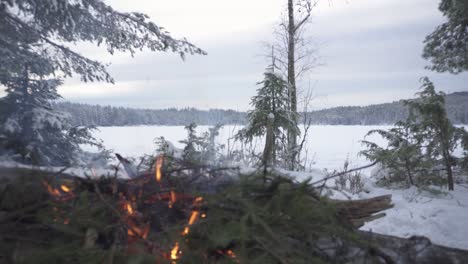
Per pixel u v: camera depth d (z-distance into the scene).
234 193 1.50
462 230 4.44
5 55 8.95
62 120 9.59
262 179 1.67
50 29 9.79
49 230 1.35
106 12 10.38
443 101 7.95
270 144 1.86
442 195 7.04
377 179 8.81
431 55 12.59
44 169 1.85
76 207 1.38
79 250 1.19
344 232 1.41
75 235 1.30
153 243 1.24
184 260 1.22
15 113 9.00
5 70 9.15
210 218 1.36
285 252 1.30
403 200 6.23
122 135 19.20
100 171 1.99
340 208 1.73
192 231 1.33
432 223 4.68
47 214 1.36
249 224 1.38
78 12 9.71
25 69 9.55
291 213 1.44
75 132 9.98
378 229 4.66
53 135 9.35
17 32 9.14
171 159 1.96
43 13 9.18
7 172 1.83
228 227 1.32
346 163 7.63
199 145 6.31
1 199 1.49
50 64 10.18
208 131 7.02
